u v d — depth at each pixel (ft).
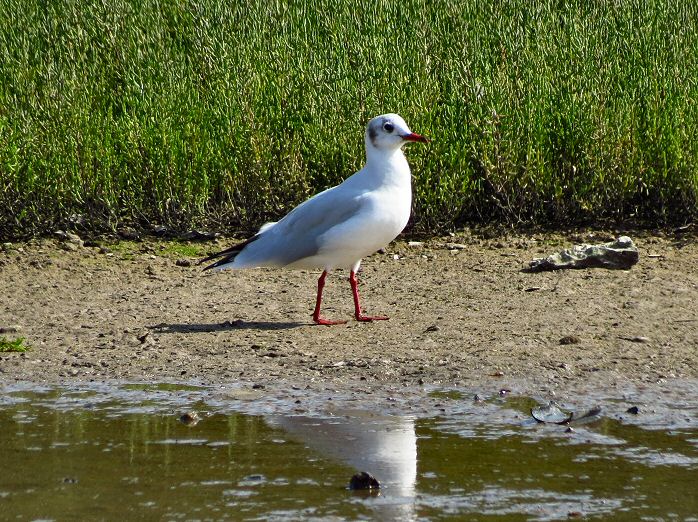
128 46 58.39
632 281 41.60
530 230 49.44
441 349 33.73
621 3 60.49
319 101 51.06
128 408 28.73
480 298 39.96
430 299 40.09
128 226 49.85
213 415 28.02
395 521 21.11
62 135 49.96
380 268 44.70
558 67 53.31
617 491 22.59
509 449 25.22
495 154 49.88
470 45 55.72
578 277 42.29
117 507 21.90
